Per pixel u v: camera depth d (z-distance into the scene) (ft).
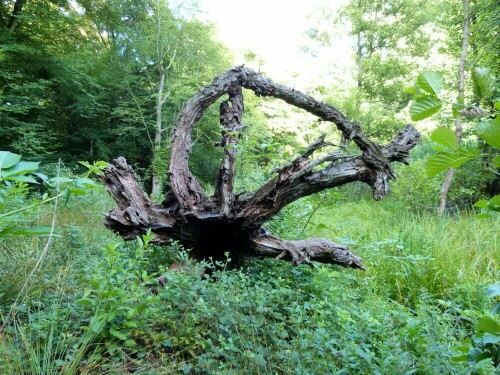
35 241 11.51
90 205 22.74
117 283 7.81
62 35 38.58
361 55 48.91
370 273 14.73
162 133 48.29
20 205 9.23
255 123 43.60
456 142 2.75
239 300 7.98
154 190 40.40
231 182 11.53
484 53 26.76
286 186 10.88
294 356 6.76
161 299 8.25
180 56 46.85
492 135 2.62
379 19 46.47
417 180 30.12
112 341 7.14
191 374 7.02
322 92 48.85
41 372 6.11
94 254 12.19
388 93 44.86
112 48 47.60
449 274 14.24
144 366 6.77
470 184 30.40
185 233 11.57
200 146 49.98
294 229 15.87
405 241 16.98
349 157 11.27
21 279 8.98
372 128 41.93
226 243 12.02
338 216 27.91
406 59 46.96
